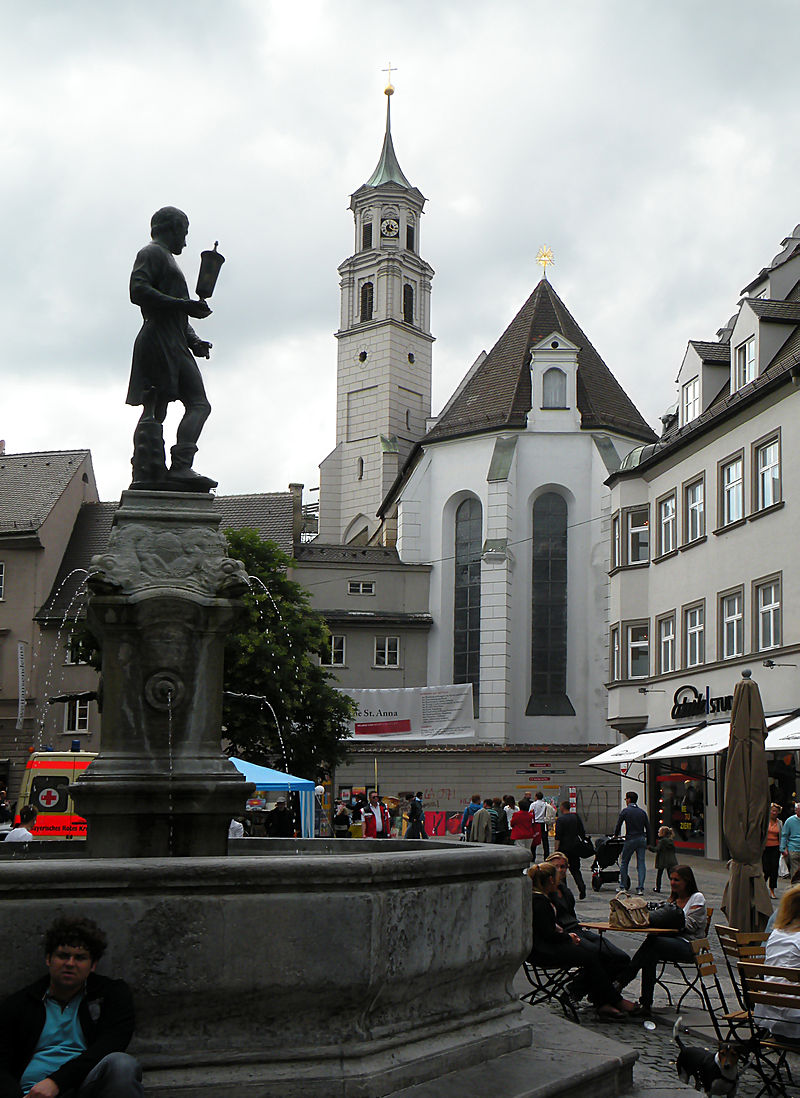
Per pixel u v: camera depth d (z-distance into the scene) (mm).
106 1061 5363
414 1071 6281
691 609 36312
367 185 99562
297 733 38500
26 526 52844
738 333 34562
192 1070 5809
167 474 9867
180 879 5828
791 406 30078
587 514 57844
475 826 26703
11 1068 5492
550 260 66688
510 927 7203
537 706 56594
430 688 52688
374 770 51344
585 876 29734
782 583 30172
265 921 5926
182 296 10281
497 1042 7055
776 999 7707
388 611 58656
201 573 9383
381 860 6156
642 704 40406
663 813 37188
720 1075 7727
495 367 62688
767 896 12352
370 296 97812
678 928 10852
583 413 58781
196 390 10133
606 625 56312
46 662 52188
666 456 38250
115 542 9406
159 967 5785
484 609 56156
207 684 9273
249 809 31375
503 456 57438
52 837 26547
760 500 32031
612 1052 7344
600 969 10758
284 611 38469
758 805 12484
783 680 29750
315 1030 6066
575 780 50594
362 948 6027
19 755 51656
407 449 95688
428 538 60125
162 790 8891
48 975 5598
